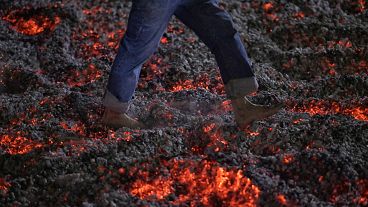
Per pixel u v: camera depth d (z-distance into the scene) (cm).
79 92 676
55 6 859
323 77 715
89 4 870
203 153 588
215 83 699
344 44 770
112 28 823
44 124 634
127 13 853
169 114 638
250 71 584
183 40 783
